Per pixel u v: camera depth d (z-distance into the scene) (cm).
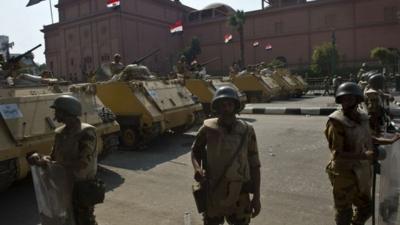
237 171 324
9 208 589
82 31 6269
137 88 993
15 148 588
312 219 501
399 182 387
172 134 1209
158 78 1129
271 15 5812
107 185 682
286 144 988
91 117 763
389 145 385
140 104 967
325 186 637
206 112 1430
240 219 335
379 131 516
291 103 2134
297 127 1264
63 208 338
